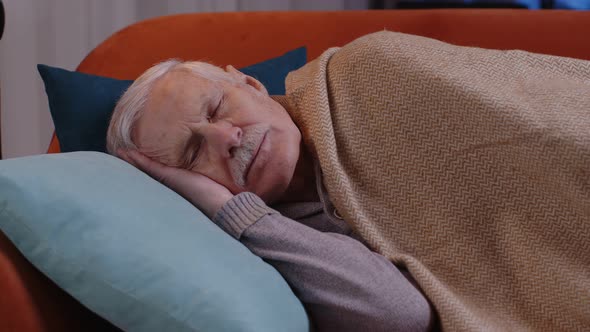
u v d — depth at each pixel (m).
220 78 1.32
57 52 2.35
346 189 1.23
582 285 1.12
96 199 1.03
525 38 1.82
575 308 1.12
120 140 1.31
